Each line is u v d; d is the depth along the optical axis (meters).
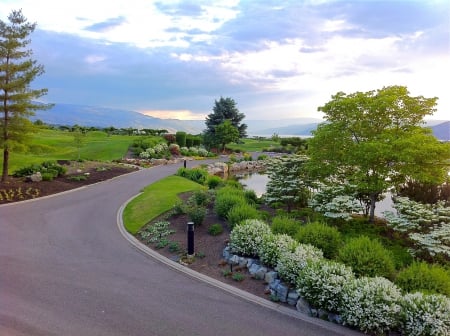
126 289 8.13
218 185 22.17
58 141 43.84
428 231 10.45
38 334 6.09
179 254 10.58
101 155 37.97
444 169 11.50
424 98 12.11
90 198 19.02
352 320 6.51
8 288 7.93
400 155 10.95
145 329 6.39
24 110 20.81
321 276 7.14
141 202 17.19
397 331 6.43
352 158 12.36
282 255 8.32
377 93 12.77
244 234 9.84
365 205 15.02
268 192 16.81
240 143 70.31
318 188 15.78
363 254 8.21
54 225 13.66
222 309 7.29
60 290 7.95
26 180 21.80
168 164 37.69
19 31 20.69
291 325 6.71
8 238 11.83
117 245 11.48
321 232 9.73
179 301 7.60
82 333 6.18
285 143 66.56
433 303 6.20
